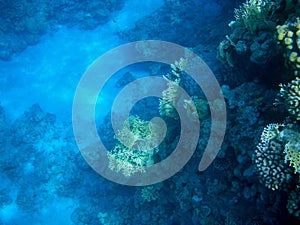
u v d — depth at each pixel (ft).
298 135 3.62
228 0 10.82
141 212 8.02
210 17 11.70
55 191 11.06
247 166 4.67
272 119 4.50
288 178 3.68
